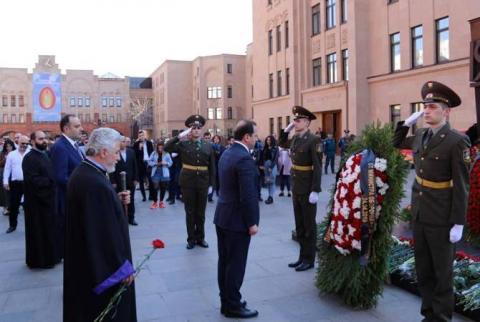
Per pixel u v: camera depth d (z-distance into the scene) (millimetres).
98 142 3223
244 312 4598
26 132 62969
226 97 61250
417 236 4223
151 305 4965
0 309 4984
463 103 20375
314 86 30984
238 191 4570
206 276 5977
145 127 74188
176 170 12555
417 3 22875
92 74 67938
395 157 4766
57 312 4895
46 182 6395
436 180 4059
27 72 64500
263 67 38531
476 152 6754
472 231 6539
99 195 3086
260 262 6527
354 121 26406
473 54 7781
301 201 6098
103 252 3039
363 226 4652
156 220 10148
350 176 4824
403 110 24000
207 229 9000
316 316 4621
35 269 6465
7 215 11398
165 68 66188
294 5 32594
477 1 19688
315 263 6371
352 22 26391
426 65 22391
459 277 4781
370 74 26406
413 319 4500
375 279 4762
